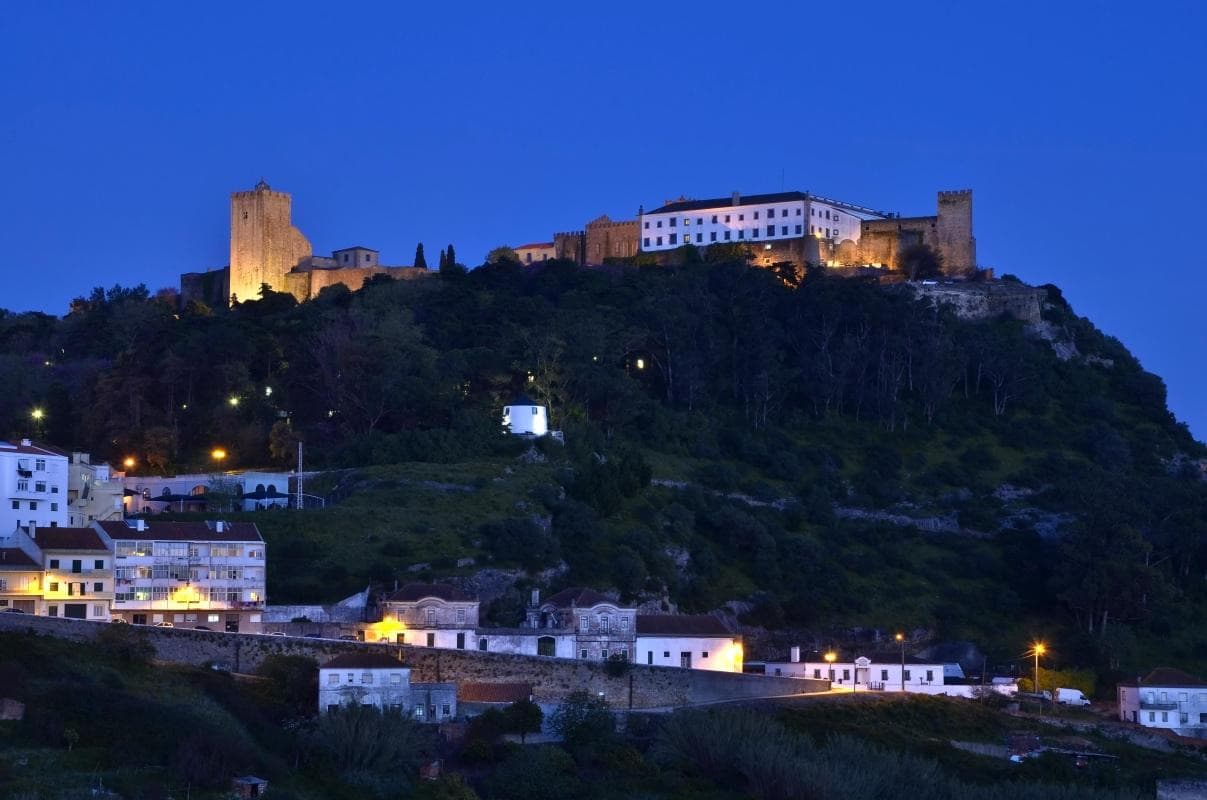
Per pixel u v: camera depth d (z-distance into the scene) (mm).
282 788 195375
